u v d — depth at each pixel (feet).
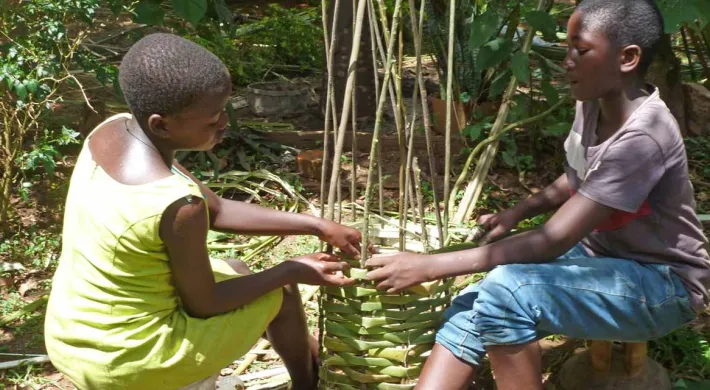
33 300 11.40
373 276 7.78
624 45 7.57
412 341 8.11
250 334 7.78
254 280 7.71
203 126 7.13
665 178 7.80
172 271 7.32
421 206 8.18
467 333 7.95
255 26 23.18
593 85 7.73
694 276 8.04
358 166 15.29
